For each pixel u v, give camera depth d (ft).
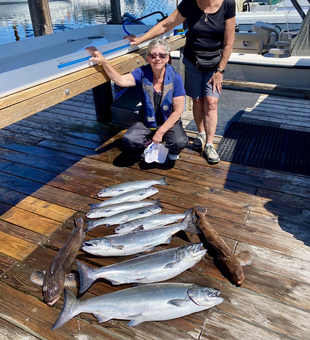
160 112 12.12
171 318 6.94
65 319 6.72
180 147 12.44
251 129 15.79
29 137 15.49
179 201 10.87
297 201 10.88
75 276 7.97
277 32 21.98
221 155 13.62
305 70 19.71
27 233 9.65
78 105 19.17
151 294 7.04
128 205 10.15
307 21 19.39
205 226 9.04
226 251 8.23
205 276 8.10
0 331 7.00
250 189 11.51
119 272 7.64
